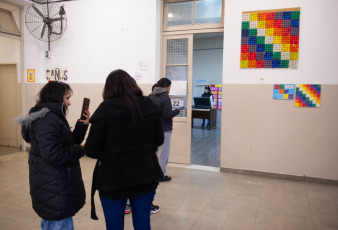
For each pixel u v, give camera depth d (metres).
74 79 4.98
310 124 3.64
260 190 3.35
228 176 3.88
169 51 4.56
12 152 5.28
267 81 3.78
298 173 3.72
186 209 2.79
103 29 4.72
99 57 4.79
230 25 3.89
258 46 3.78
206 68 10.09
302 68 3.62
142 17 4.45
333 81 3.52
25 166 4.31
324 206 2.90
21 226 2.43
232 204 2.93
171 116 3.25
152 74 4.45
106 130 1.40
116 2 4.59
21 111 5.34
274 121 3.78
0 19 4.98
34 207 1.53
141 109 1.45
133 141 1.42
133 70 4.56
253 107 3.86
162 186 3.44
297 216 2.66
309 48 3.58
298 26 3.60
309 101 3.62
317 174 3.64
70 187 1.56
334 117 3.54
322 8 3.51
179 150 4.49
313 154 3.64
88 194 3.17
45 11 5.00
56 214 1.49
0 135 5.86
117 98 1.43
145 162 1.44
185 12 4.46
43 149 1.42
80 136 1.82
